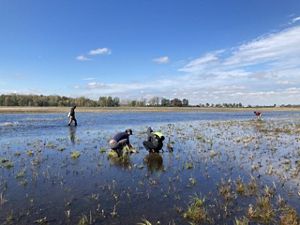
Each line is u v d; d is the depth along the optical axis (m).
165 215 8.78
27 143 22.91
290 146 21.52
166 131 32.88
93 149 20.05
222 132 31.66
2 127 37.03
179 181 12.30
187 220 8.43
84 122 47.22
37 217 8.60
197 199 9.68
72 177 12.82
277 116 72.69
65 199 10.07
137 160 16.42
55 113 76.56
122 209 9.22
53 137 26.91
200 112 103.38
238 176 13.07
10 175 13.09
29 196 10.36
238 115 79.50
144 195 10.52
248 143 23.05
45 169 14.22
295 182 12.05
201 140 24.80
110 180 12.39
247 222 8.10
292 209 8.89
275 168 14.54
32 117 59.03
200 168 14.60
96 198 10.11
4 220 8.38
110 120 53.03
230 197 10.20
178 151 19.31
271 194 10.50
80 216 8.69
